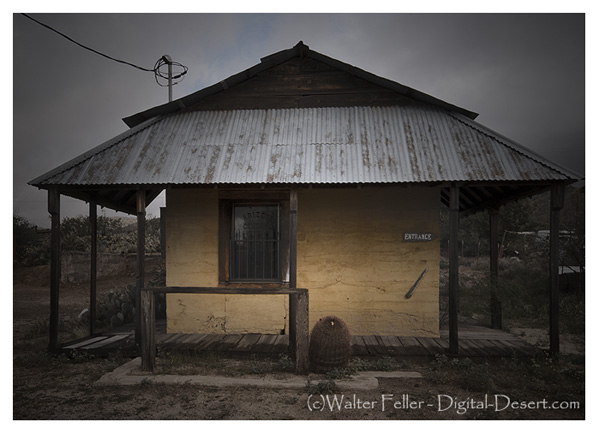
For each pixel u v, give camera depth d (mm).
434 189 7660
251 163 6730
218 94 8109
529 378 5727
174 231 7902
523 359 6266
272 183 6277
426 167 6434
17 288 17438
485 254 24828
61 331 9164
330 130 7375
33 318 11266
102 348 6746
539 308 10656
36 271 19453
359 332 7621
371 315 7633
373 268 7672
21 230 22484
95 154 6910
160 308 10508
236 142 7223
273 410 4684
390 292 7625
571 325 8945
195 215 7887
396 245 7668
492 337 7457
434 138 7051
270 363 6125
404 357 6406
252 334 7605
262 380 5473
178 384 5457
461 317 10117
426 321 7508
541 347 6969
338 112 7789
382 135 7195
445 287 14016
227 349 6531
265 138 7285
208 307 7789
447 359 6211
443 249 25359
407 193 7703
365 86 7938
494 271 8906
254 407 4773
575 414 4590
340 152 6871
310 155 6848
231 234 7898
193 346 6691
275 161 6750
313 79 8023
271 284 7746
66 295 15617
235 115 7879
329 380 5398
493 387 5270
